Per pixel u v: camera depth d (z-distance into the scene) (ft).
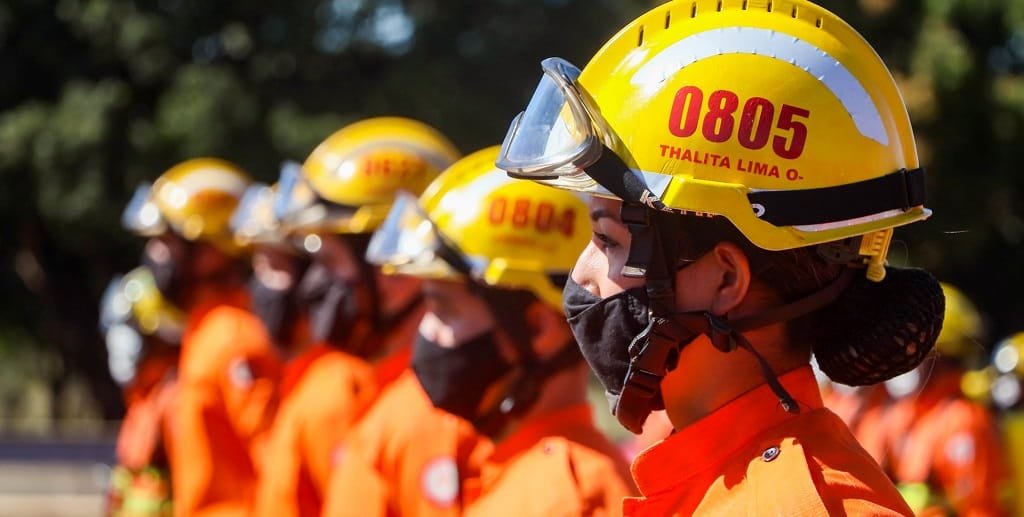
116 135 86.07
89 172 85.46
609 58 11.22
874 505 10.05
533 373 17.81
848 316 11.00
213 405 30.37
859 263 11.00
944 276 90.99
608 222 11.17
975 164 81.76
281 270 31.07
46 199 85.46
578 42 91.71
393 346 24.98
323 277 25.75
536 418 17.56
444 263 18.24
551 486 16.39
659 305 10.79
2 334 110.11
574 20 92.12
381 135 27.17
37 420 143.02
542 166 11.08
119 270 94.22
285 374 30.19
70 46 90.58
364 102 88.02
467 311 18.26
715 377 11.05
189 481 30.04
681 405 11.26
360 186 26.09
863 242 10.85
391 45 93.15
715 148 10.56
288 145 84.64
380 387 24.63
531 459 16.99
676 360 10.88
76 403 120.78
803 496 10.02
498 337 18.07
